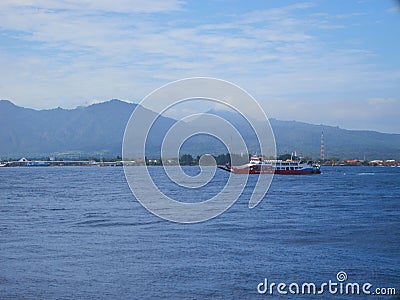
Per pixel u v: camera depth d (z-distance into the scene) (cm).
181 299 1859
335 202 5600
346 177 13675
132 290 1970
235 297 1895
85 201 5816
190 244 2869
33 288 1994
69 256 2544
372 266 2338
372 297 1897
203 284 2042
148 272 2223
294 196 6550
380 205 5219
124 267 2312
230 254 2588
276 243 2906
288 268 2295
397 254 2597
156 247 2775
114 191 7638
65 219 4088
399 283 2067
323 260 2448
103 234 3253
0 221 3962
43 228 3544
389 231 3338
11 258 2500
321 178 12912
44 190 7988
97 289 1983
